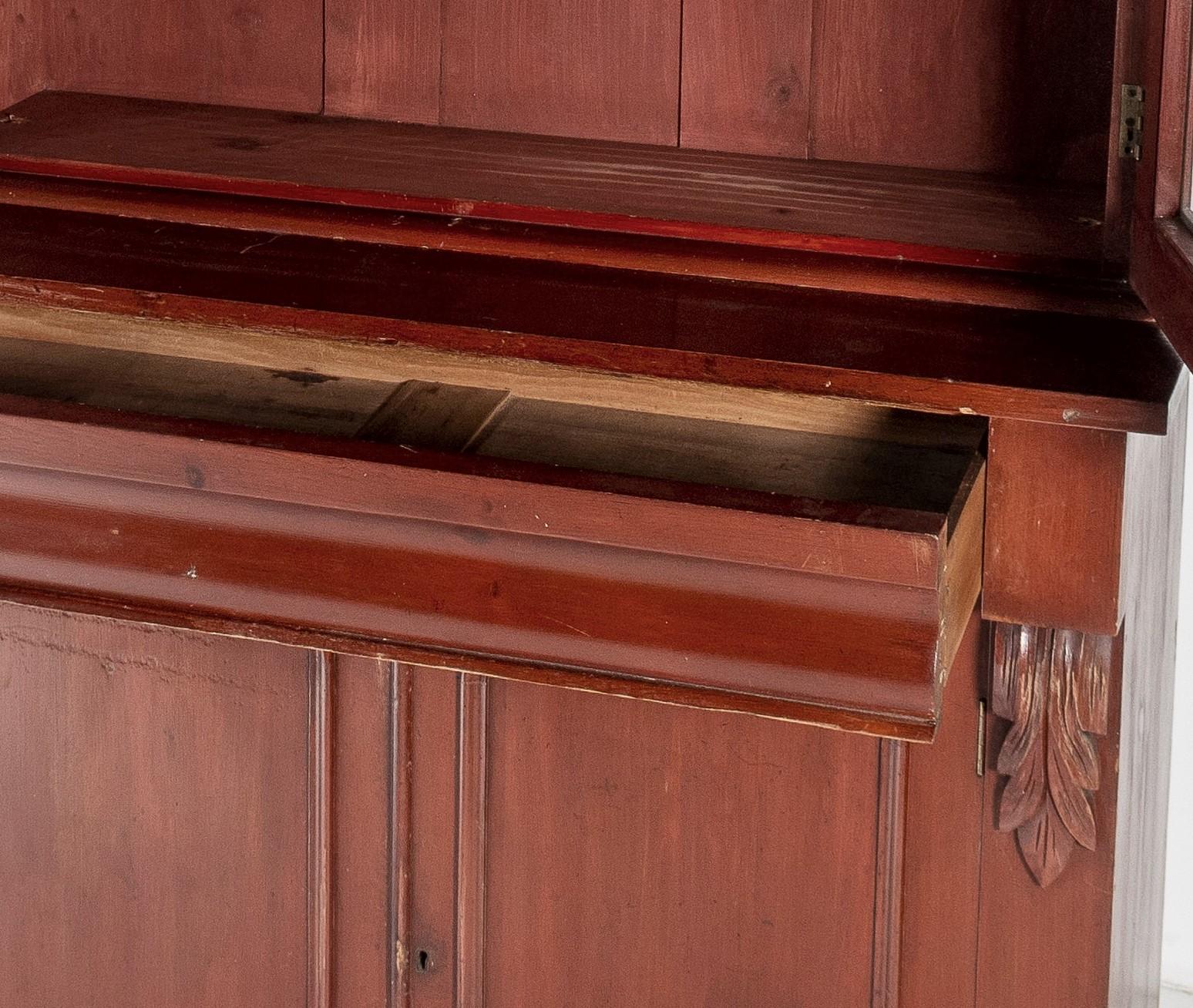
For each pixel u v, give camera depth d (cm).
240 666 182
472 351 151
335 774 182
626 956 177
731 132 179
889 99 173
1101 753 158
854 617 133
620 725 171
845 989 171
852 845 167
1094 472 145
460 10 185
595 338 147
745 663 138
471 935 181
